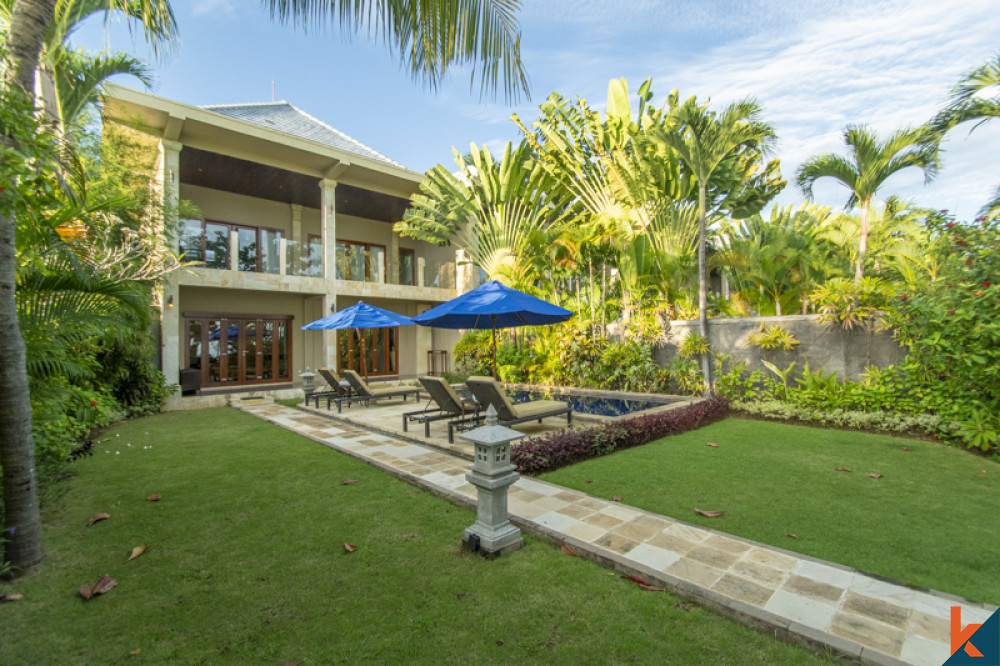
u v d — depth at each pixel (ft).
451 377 45.03
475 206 48.47
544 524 12.17
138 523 12.97
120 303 15.57
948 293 21.01
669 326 34.94
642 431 21.13
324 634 8.00
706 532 11.60
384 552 11.01
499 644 7.67
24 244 13.44
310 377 36.45
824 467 17.11
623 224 38.34
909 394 23.45
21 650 7.70
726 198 37.35
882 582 9.18
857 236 52.70
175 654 7.56
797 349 29.04
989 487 14.82
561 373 38.91
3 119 9.10
